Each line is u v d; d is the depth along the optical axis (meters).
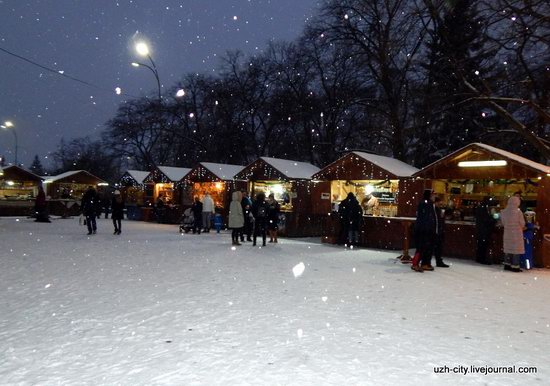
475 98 16.52
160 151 53.53
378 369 4.83
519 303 8.20
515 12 13.91
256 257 13.38
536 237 13.23
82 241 16.62
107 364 4.81
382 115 32.06
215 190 26.89
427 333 6.17
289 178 21.89
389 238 16.78
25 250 13.70
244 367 4.79
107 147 56.78
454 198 16.39
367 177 18.17
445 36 18.08
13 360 4.88
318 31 30.41
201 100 49.03
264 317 6.72
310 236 22.27
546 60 16.12
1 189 33.91
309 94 39.25
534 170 13.63
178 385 4.32
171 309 7.08
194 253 13.96
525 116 20.47
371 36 28.89
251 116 44.50
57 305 7.22
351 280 10.02
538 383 4.59
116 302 7.48
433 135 27.50
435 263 13.41
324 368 4.82
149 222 30.64
